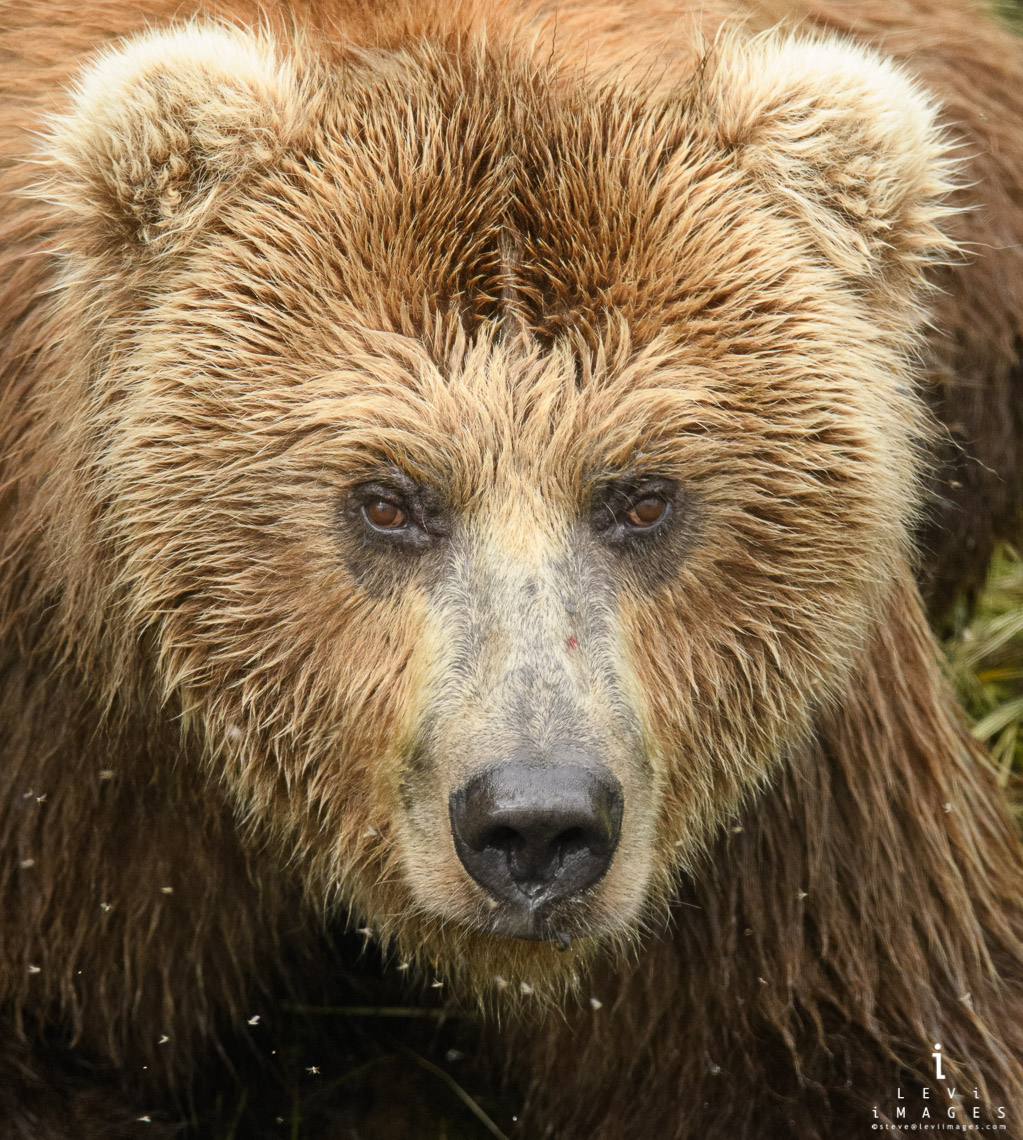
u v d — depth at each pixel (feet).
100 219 25.46
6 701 28.76
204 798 28.86
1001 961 31.22
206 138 25.31
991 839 32.37
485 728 23.21
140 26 30.17
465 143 25.17
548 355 25.00
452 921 25.14
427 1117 33.73
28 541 27.73
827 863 29.68
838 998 29.91
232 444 25.22
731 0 33.60
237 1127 33.50
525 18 28.99
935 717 31.09
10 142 29.58
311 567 25.49
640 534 25.67
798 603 26.55
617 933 26.35
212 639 26.13
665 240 25.34
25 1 31.45
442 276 24.93
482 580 24.56
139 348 25.72
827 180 26.61
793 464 25.93
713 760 27.35
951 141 35.06
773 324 25.77
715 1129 30.17
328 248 25.16
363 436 24.82
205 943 30.96
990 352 36.04
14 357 28.30
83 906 29.63
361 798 26.48
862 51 29.71
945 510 36.68
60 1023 30.96
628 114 25.94
